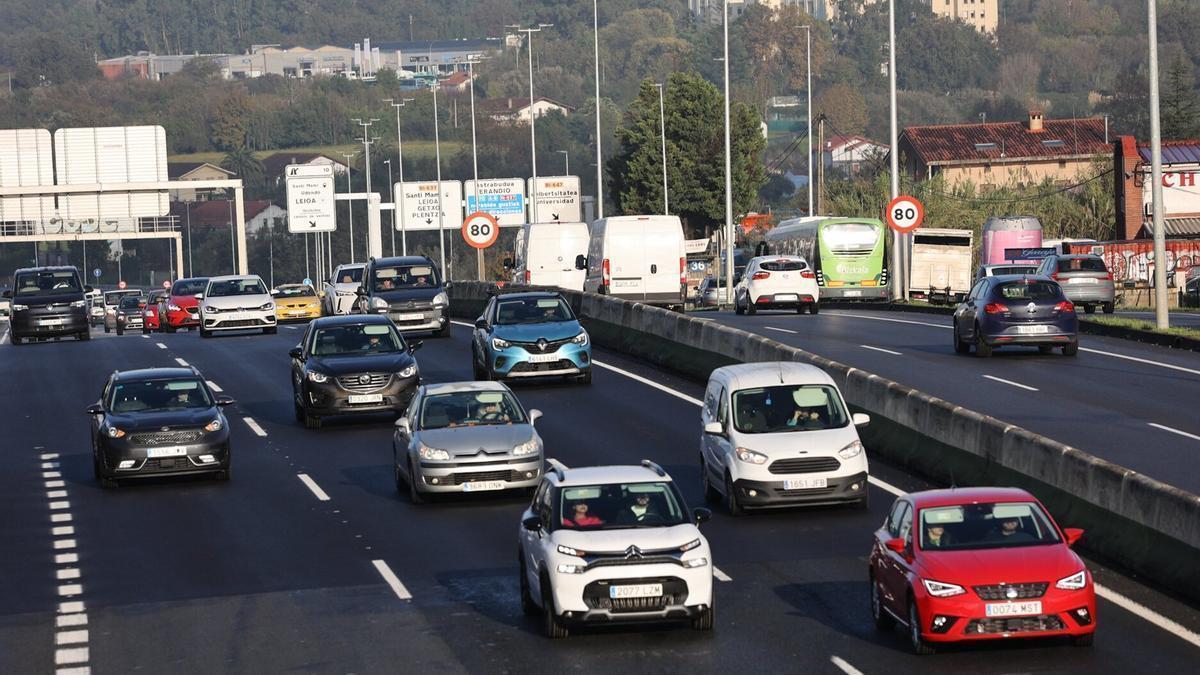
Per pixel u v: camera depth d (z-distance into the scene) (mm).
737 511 51312
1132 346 91000
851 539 47594
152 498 58938
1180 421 62531
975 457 54125
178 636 39406
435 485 54594
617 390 80438
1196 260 165625
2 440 73625
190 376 64750
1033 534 35719
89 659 37625
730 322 114375
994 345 85250
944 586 34094
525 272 139125
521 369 80688
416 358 97500
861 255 146750
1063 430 61000
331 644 37969
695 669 34344
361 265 137000
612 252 116188
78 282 127438
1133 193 178875
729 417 52812
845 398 66562
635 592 36812
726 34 157750
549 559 37250
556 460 61219
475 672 34875
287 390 86125
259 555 48594
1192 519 40625
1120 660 33625
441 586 43719
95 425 62688
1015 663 33719
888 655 34875
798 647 35906
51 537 52656
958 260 162625
